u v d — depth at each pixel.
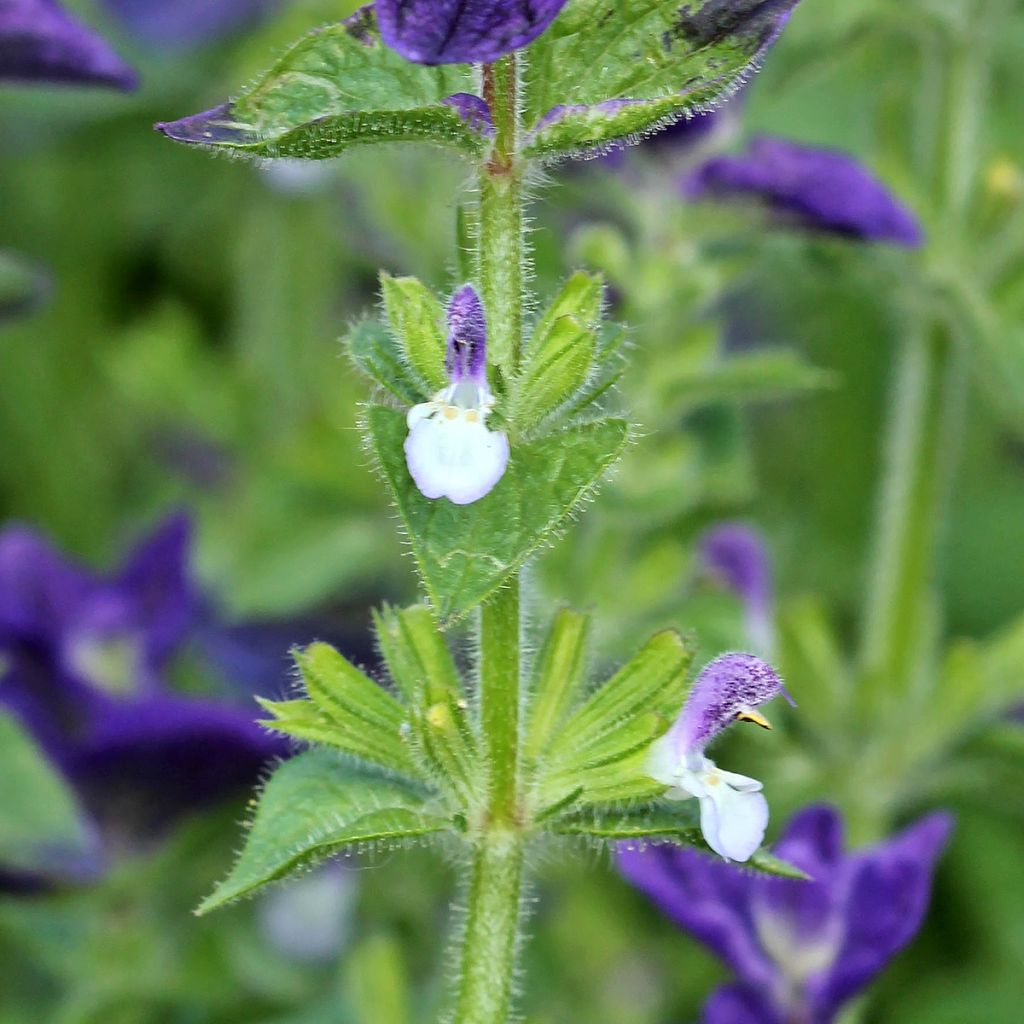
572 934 0.36
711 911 0.27
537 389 0.23
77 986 0.31
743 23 0.23
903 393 0.34
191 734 0.30
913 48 0.36
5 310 0.30
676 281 0.32
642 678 0.24
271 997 0.32
